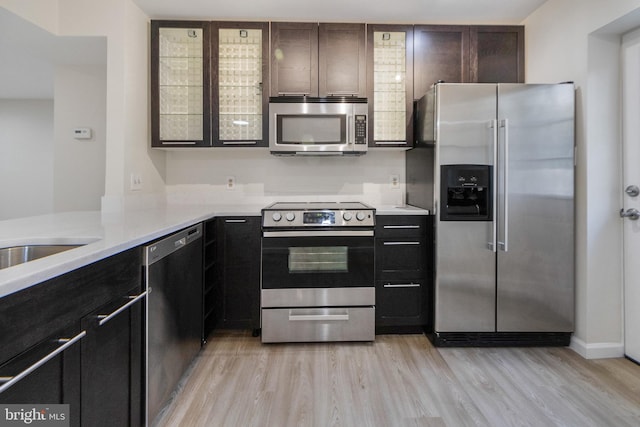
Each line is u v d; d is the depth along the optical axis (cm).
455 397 167
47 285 82
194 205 284
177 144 253
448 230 218
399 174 293
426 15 256
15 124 475
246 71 258
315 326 226
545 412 155
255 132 259
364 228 227
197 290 196
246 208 263
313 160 291
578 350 213
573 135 213
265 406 160
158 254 144
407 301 236
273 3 237
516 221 215
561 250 216
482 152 215
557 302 217
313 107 247
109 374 110
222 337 239
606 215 207
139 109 243
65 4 223
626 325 207
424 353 214
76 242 125
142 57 246
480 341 223
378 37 256
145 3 235
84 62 275
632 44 198
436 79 257
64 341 86
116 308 113
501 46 259
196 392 171
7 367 71
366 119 251
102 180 286
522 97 213
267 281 225
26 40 231
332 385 178
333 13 251
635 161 199
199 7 241
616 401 163
